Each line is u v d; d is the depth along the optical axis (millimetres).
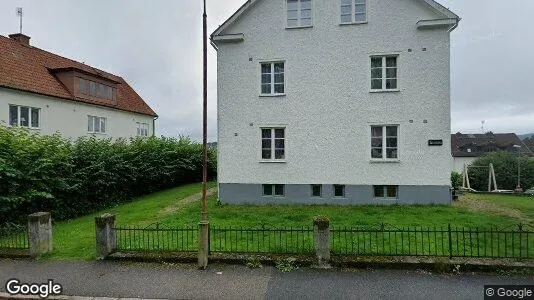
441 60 13688
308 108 14594
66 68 22781
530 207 13742
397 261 7004
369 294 6043
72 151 14375
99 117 25469
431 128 13766
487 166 30312
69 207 13547
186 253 7766
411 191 13953
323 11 14445
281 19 14727
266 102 14891
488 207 13727
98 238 7918
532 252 7707
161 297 6137
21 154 11359
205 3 7504
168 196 17891
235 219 11719
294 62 14664
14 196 10703
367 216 11906
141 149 19219
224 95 15188
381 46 14055
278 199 14844
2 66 19625
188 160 23344
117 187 16750
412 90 13875
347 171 14367
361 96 14234
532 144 66625
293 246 8359
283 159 14852
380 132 14297
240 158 15094
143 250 8016
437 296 5930
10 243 9062
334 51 14391
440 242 8578
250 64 14977
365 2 14266
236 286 6457
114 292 6355
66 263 7797
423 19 13719
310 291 6195
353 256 7309
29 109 19969
